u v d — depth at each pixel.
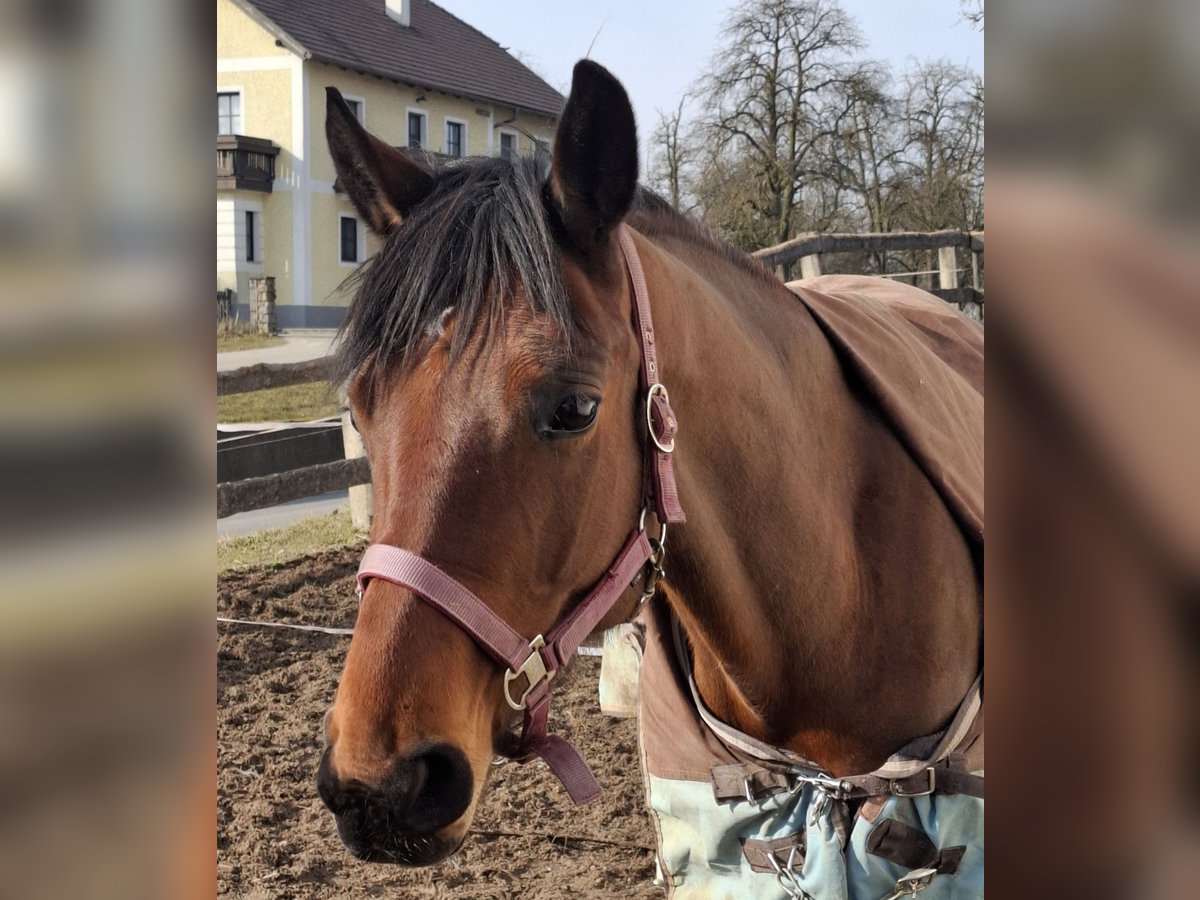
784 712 1.73
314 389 11.11
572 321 1.29
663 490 1.43
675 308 1.54
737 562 1.63
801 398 1.74
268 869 2.89
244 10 22.09
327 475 5.71
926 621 1.72
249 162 21.91
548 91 28.30
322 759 1.24
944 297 7.43
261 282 17.47
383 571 1.24
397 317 1.29
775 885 1.70
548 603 1.33
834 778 1.67
